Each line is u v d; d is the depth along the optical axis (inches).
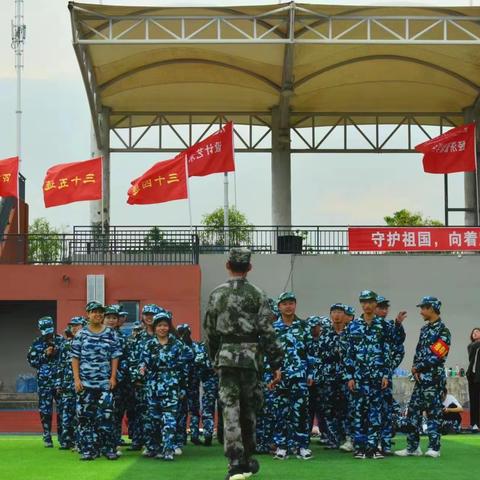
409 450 552.4
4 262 1102.4
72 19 1061.8
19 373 1197.1
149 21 1079.6
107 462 527.5
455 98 1352.1
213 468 494.0
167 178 1090.7
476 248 1104.2
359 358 534.6
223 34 1162.0
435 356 537.6
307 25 1109.1
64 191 1083.3
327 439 619.5
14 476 461.7
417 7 1089.4
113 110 1350.9
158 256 1109.7
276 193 1338.6
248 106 1364.4
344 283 1107.9
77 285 1056.2
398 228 1112.2
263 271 1111.0
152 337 548.7
